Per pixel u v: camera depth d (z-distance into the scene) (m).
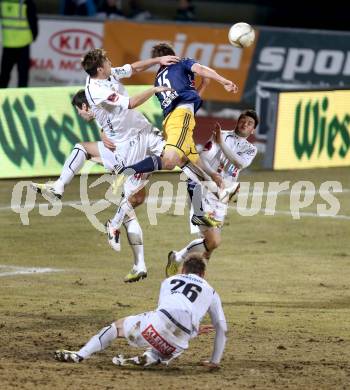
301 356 30.97
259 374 28.55
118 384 26.91
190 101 36.56
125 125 36.50
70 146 65.25
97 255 47.88
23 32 78.50
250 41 37.41
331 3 96.69
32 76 83.94
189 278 28.30
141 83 82.00
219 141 38.91
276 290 41.62
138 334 28.03
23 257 46.78
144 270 37.12
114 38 82.62
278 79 79.00
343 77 78.19
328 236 52.84
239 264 46.44
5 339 32.16
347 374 28.75
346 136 74.00
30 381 26.83
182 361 30.02
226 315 36.88
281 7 98.00
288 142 70.81
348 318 36.78
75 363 29.11
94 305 38.06
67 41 83.12
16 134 63.53
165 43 38.16
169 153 35.78
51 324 34.62
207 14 100.06
